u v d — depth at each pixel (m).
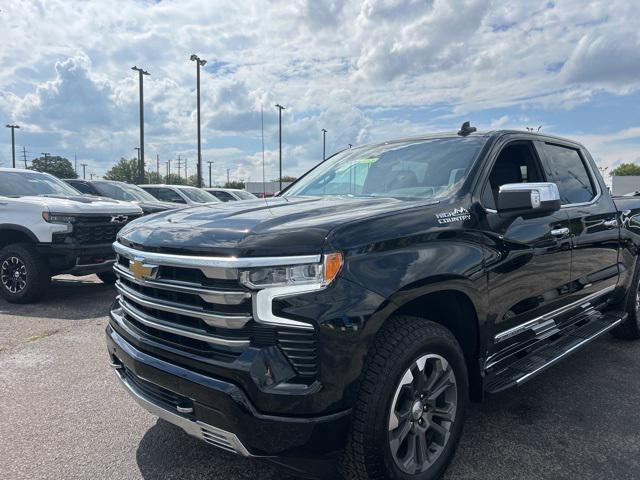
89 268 6.66
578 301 3.89
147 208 11.78
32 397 3.71
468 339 2.84
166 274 2.40
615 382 4.01
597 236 4.05
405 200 2.94
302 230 2.20
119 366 2.90
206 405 2.18
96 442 3.06
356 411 2.19
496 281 2.87
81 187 11.91
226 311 2.15
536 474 2.70
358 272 2.19
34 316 6.00
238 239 2.21
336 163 4.15
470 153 3.26
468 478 2.66
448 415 2.58
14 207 6.57
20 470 2.76
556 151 4.06
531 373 3.11
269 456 2.11
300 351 2.09
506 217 3.04
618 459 2.86
